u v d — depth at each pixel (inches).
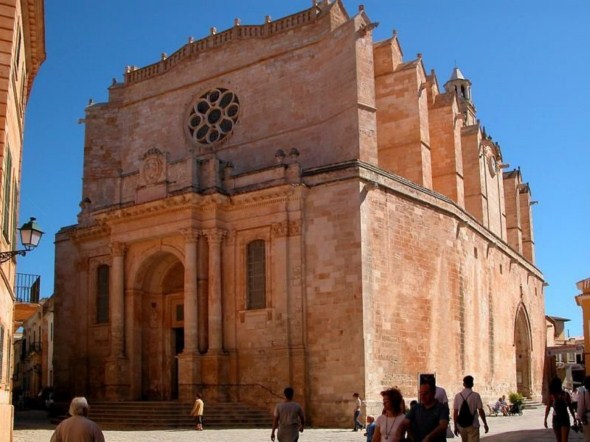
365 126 1628.9
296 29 1814.7
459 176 2033.7
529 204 2945.4
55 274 2059.5
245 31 1916.8
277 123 1804.9
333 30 1717.5
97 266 1923.0
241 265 1626.5
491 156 2522.1
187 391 1555.1
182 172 1652.3
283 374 1523.1
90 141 2113.7
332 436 1249.4
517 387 2488.9
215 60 1953.7
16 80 945.5
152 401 1621.6
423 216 1696.6
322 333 1503.4
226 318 1617.9
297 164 1583.4
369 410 1423.5
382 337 1502.2
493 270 2149.4
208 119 1941.4
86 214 1996.8
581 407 804.0
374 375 1460.4
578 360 3068.4
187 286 1596.9
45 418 1884.8
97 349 1866.4
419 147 1829.5
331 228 1528.1
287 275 1558.8
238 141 1863.9
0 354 886.4
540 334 2773.1
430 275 1690.5
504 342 2197.3
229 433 1310.3
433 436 478.6
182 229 1625.2
